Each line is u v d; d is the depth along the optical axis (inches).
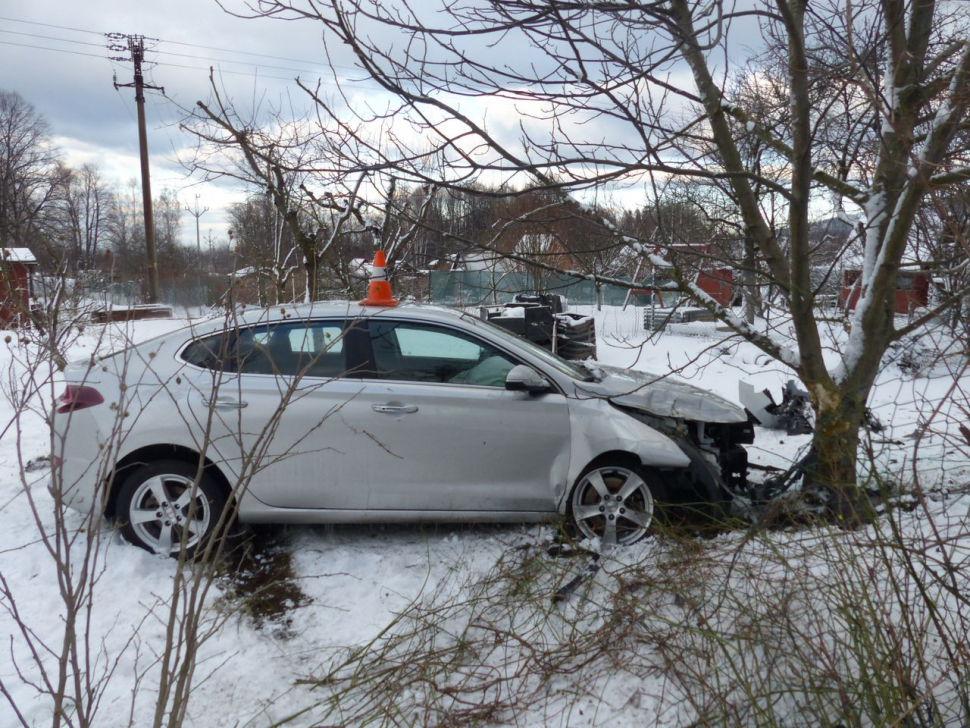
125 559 175.9
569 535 185.6
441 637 147.3
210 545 110.1
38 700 128.0
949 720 109.7
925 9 166.1
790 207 172.1
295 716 123.3
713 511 182.2
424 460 183.9
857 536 130.9
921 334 168.6
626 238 176.2
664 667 128.9
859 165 198.2
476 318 206.2
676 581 147.1
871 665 109.7
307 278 337.7
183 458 183.2
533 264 177.0
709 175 154.7
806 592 127.3
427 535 194.5
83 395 180.4
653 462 179.9
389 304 196.4
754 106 199.6
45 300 121.6
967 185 152.9
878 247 181.5
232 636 149.6
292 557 184.4
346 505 184.5
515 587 159.9
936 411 128.4
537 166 148.0
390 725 123.3
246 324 187.0
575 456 184.9
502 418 184.7
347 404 183.3
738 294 225.6
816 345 178.1
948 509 161.2
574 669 133.0
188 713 126.6
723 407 202.1
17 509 211.3
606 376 209.9
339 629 152.4
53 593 161.9
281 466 181.8
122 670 137.3
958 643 110.3
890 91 162.4
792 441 289.0
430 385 187.0
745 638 124.0
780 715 116.5
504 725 122.1
